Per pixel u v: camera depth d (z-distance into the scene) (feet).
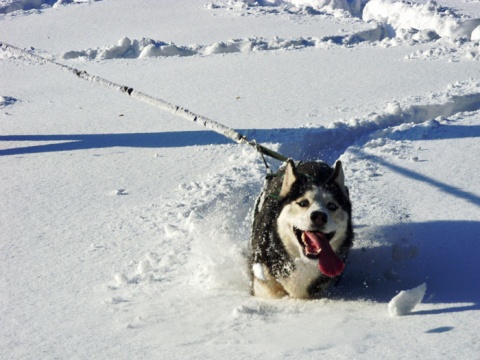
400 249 7.98
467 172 10.34
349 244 7.54
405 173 10.44
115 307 7.15
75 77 17.75
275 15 26.12
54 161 11.52
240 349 6.16
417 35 21.44
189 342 6.37
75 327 6.80
